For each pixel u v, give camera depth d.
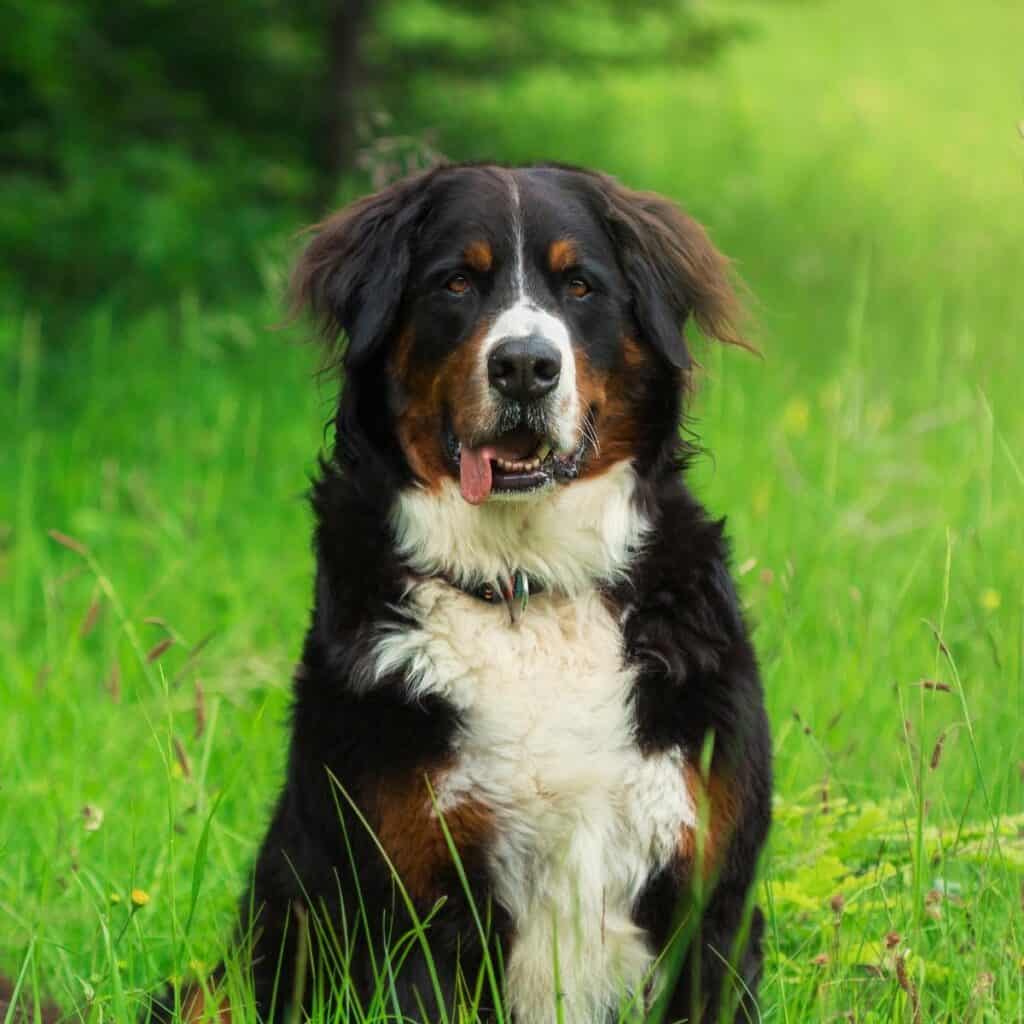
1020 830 7.39
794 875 6.99
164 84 19.80
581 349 6.26
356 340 6.38
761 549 9.94
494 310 6.18
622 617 6.18
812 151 31.55
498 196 6.32
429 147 10.01
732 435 11.80
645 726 6.02
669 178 27.80
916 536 10.73
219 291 17.61
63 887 7.39
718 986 5.99
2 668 9.85
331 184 19.44
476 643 6.14
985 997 5.84
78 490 13.03
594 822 6.05
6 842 7.56
